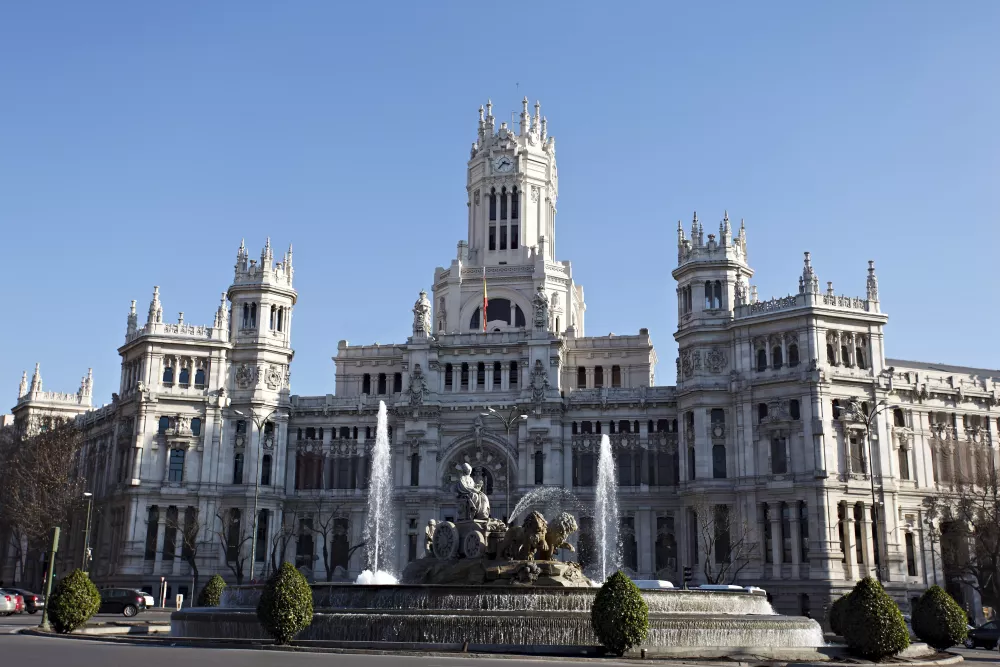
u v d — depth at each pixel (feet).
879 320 424.05
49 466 491.72
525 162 554.87
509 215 552.41
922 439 429.38
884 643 180.14
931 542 414.41
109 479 499.92
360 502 483.10
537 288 499.51
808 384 407.64
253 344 490.08
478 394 476.54
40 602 376.27
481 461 473.67
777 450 414.00
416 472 473.26
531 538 227.40
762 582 404.16
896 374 430.20
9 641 183.32
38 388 619.26
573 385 507.30
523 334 479.41
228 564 447.83
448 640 181.57
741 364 428.97
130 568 455.22
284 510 489.67
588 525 454.81
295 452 495.41
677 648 173.78
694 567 426.10
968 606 425.28
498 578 221.87
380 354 524.11
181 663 133.08
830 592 386.52
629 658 167.43
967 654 226.79
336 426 495.41
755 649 177.68
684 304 451.53
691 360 439.22
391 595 209.15
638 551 447.42
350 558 474.90
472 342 483.10
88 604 223.92
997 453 442.50
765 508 413.39
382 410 474.90
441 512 471.62
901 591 398.83
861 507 404.57
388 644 174.29
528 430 463.83
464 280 533.96
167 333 481.46
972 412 442.09
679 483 441.27
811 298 414.00
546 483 458.09
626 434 460.55
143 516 462.19
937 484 427.74
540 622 182.91
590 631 183.11
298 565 484.33
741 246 453.58
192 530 452.35
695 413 431.84
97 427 535.19
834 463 403.54
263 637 191.52
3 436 589.73
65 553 539.29
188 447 473.26
